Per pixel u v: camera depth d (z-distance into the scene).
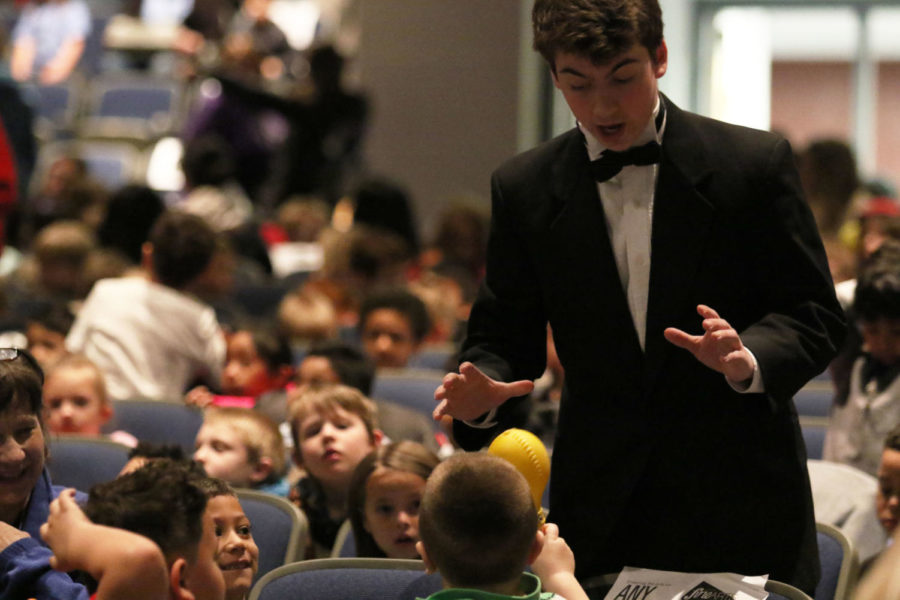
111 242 9.96
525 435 3.45
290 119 15.14
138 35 18.53
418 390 7.02
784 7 17.91
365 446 5.37
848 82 18.59
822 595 4.20
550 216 3.55
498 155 14.95
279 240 13.24
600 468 3.54
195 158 13.42
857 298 5.49
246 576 4.01
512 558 3.07
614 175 3.47
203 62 16.86
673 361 3.45
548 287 3.57
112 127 16.61
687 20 17.14
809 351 3.31
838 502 5.09
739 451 3.46
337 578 3.89
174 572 3.05
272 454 5.46
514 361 3.68
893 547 2.01
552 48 3.31
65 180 13.26
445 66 15.05
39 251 9.75
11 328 8.12
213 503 3.97
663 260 3.44
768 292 3.44
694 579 3.42
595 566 3.57
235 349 7.39
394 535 4.65
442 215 10.75
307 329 8.44
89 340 7.45
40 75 18.11
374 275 9.76
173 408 6.48
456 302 9.47
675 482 3.48
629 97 3.30
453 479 3.11
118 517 3.12
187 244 7.75
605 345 3.51
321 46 15.23
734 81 18.25
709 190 3.42
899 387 5.47
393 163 15.25
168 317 7.48
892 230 7.07
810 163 9.76
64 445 5.52
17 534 3.46
